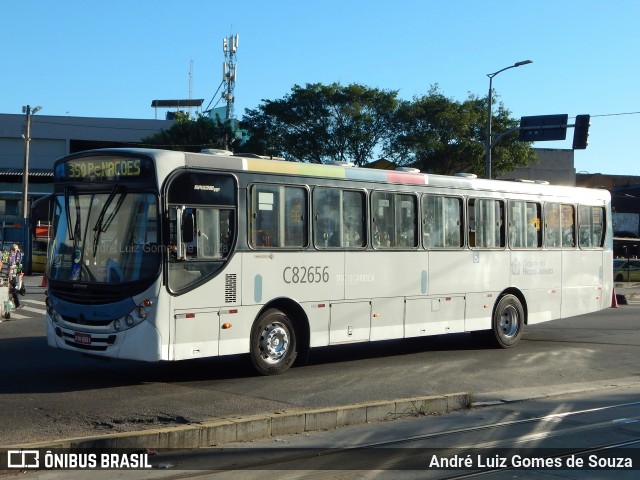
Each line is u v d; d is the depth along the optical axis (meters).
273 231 12.32
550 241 17.62
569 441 8.75
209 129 48.47
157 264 10.84
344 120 44.38
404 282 14.31
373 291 13.77
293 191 12.63
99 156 11.55
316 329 12.91
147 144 49.69
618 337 18.91
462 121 44.22
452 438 8.77
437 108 44.59
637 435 9.09
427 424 9.46
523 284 16.89
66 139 61.88
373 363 14.26
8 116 61.56
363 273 13.61
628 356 15.70
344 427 9.22
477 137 45.31
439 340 17.97
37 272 45.56
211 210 11.54
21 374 12.35
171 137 48.75
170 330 10.93
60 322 11.61
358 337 13.53
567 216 18.14
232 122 48.75
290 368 13.41
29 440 7.84
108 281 11.11
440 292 15.02
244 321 11.91
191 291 11.19
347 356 15.19
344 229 13.37
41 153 61.91
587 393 11.70
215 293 11.50
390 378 12.56
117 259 11.14
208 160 11.53
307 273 12.76
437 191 15.06
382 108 44.59
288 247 12.49
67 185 11.91
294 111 44.28
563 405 10.73
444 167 45.62
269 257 12.22
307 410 9.18
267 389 11.30
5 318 20.53
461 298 15.47
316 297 12.89
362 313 13.59
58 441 7.41
